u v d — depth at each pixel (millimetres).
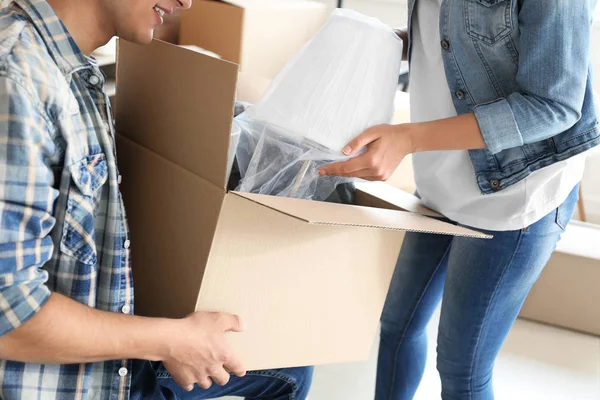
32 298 856
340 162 1095
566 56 1080
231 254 1030
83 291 974
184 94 1034
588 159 2914
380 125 1102
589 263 2359
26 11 918
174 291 1104
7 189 831
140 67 1142
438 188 1327
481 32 1153
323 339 1192
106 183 1004
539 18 1076
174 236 1093
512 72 1168
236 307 1078
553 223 1301
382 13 3078
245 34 2160
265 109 1070
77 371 993
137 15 1001
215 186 989
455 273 1349
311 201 1026
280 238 1050
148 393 1096
